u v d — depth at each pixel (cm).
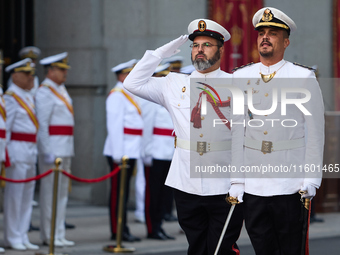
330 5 3756
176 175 1549
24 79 2353
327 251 2375
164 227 2875
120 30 3388
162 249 2386
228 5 3519
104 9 3388
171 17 3394
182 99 1545
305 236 1408
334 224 2970
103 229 2777
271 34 1446
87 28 3362
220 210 1520
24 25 3494
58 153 2383
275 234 1452
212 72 1543
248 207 1454
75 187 3403
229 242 1534
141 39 3375
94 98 3362
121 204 2338
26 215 2375
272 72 1452
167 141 2583
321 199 3238
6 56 3506
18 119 2328
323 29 3747
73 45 3388
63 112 2397
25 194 2369
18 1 3491
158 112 2597
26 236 2380
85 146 3359
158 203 2580
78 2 3378
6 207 2345
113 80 3384
